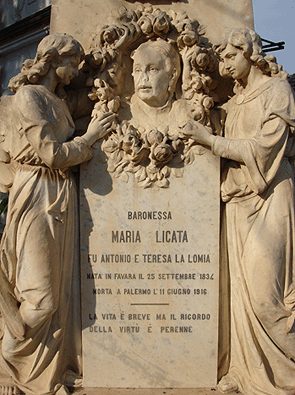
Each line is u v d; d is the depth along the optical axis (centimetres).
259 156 259
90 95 286
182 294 285
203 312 285
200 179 285
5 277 267
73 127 286
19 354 266
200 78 284
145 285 285
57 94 287
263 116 264
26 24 546
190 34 281
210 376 284
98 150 285
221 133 294
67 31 298
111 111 286
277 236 264
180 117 289
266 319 263
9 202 273
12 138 274
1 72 619
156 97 286
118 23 292
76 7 299
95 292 285
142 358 284
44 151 255
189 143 284
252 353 270
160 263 284
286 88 264
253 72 276
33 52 575
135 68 287
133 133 282
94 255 285
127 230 285
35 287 258
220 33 301
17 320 258
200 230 285
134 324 285
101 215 285
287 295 268
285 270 267
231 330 287
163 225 285
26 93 258
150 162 286
